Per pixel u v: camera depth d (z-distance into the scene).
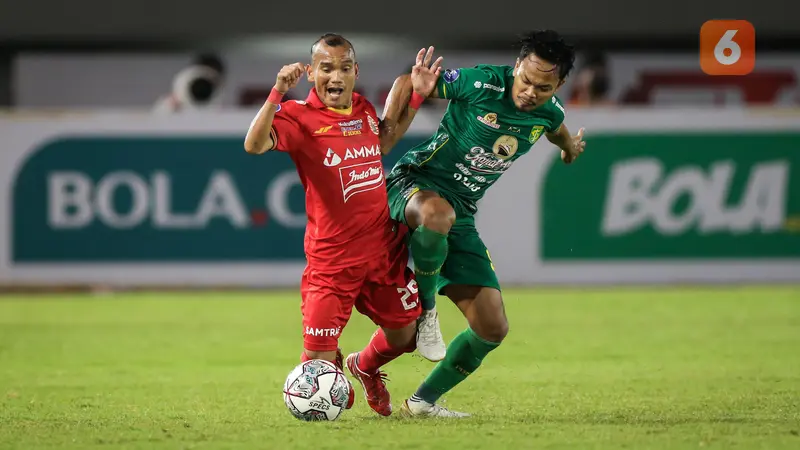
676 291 41.84
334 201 19.08
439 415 20.11
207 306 39.00
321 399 19.17
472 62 55.66
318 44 19.11
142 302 40.09
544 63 18.88
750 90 55.88
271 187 42.00
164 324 35.00
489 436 17.75
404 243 20.14
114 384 24.52
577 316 36.03
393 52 55.25
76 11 54.84
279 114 18.89
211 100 49.00
